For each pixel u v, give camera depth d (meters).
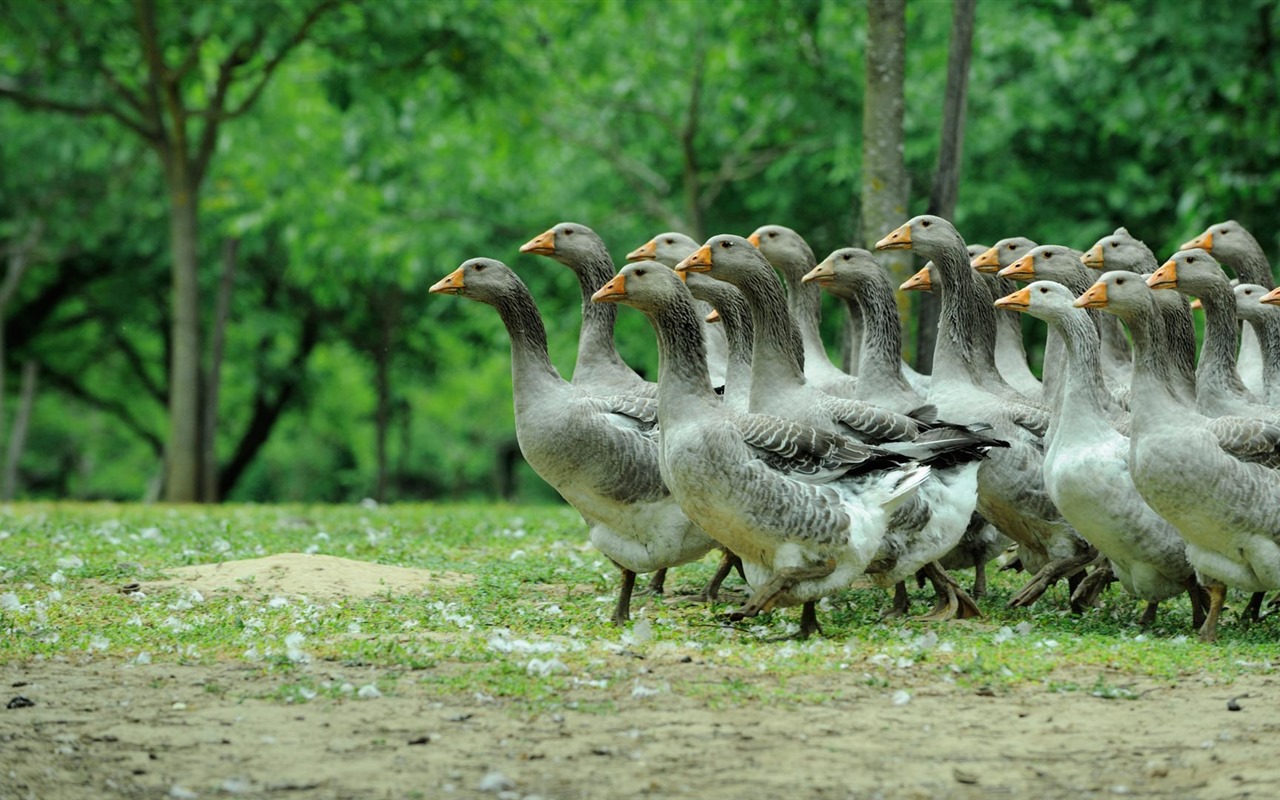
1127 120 26.67
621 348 31.77
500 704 8.68
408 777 7.38
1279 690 9.07
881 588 14.05
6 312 40.09
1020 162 28.98
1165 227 29.02
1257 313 14.62
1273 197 26.61
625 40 30.80
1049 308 11.76
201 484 31.42
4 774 7.41
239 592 12.62
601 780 7.33
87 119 33.25
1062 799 7.12
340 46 27.66
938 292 17.23
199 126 34.28
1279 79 24.88
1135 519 11.44
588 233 14.44
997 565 16.72
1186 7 24.09
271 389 40.75
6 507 23.19
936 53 27.97
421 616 11.61
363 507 23.69
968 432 11.73
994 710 8.60
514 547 16.86
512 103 29.91
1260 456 10.91
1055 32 27.19
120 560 14.79
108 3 27.66
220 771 7.48
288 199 31.48
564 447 12.13
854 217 27.25
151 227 36.59
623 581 12.27
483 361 41.38
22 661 9.83
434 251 31.19
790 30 28.08
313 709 8.59
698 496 10.87
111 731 8.15
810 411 12.21
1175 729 8.24
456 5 27.50
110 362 43.41
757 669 9.59
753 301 12.43
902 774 7.46
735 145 32.06
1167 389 11.00
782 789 7.22
